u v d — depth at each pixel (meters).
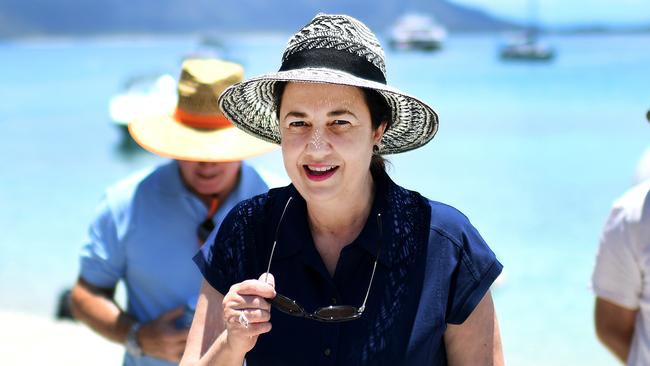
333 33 1.85
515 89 53.22
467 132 31.89
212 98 3.09
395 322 1.88
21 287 10.93
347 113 1.81
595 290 2.84
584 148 27.02
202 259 2.08
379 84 1.78
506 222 15.62
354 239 1.96
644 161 3.34
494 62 91.69
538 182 20.45
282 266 1.98
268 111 2.15
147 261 3.03
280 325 1.92
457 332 1.95
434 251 1.94
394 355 1.87
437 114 1.93
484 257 1.96
